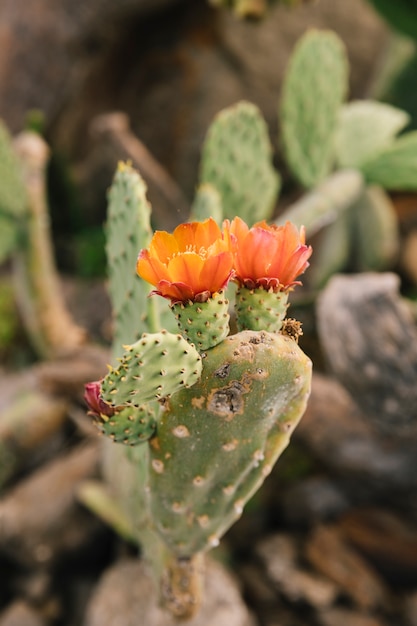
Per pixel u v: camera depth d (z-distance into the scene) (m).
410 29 2.30
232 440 0.76
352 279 1.61
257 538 1.74
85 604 1.68
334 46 1.71
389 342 1.49
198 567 0.95
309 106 1.70
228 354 0.70
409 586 1.71
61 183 3.09
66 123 3.14
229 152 1.41
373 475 1.69
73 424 1.94
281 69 3.24
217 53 3.16
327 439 1.70
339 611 1.60
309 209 1.72
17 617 1.63
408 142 1.77
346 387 1.59
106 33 3.07
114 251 0.99
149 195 2.47
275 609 1.61
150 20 3.10
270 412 0.75
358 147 1.83
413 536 1.69
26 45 3.11
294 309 1.88
